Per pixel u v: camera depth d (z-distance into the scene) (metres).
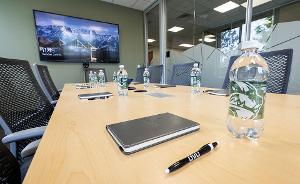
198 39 4.23
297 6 2.46
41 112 0.99
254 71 0.71
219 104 0.82
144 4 4.60
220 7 3.81
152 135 0.39
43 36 3.49
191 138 0.42
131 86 1.94
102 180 0.26
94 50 4.14
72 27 3.80
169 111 0.69
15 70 0.90
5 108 0.74
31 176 0.27
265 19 2.83
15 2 3.29
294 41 2.38
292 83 2.32
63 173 0.28
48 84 1.94
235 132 0.45
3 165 0.51
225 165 0.30
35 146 0.61
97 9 4.20
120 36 4.63
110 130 0.44
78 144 0.39
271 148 0.36
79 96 1.15
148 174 0.28
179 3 4.07
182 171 0.28
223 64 3.27
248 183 0.25
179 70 2.23
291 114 0.61
